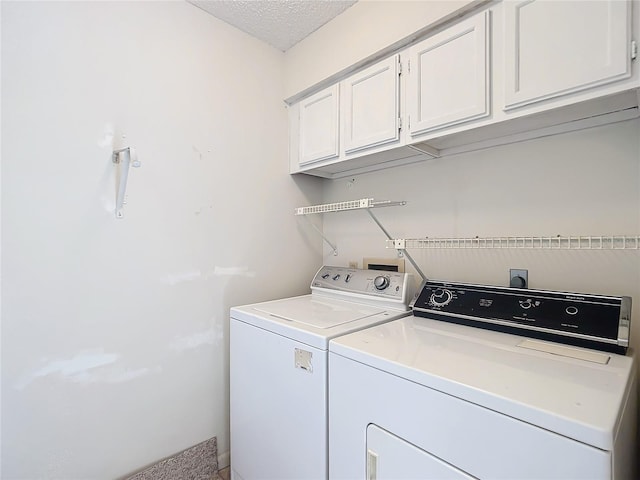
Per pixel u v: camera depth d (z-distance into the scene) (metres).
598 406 0.62
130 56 1.39
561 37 0.99
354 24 1.59
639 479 1.01
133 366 1.39
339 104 1.71
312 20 1.72
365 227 1.99
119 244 1.36
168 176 1.50
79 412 1.25
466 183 1.53
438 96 1.28
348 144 1.65
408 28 1.36
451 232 1.58
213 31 1.68
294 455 1.17
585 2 0.95
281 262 2.00
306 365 1.12
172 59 1.52
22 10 1.13
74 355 1.24
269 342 1.30
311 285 1.96
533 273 1.33
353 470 0.96
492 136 1.36
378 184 1.92
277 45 1.95
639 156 1.10
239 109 1.79
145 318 1.43
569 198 1.24
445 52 1.26
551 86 1.01
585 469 0.56
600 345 0.92
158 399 1.47
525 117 1.11
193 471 1.55
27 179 1.14
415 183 1.73
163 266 1.49
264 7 1.62
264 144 1.91
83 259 1.26
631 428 0.79
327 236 2.22
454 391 0.73
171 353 1.51
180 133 1.55
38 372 1.17
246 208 1.82
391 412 0.86
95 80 1.29
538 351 0.92
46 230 1.18
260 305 1.62
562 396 0.66
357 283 1.72
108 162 1.32
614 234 1.14
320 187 2.23
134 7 1.40
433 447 0.76
